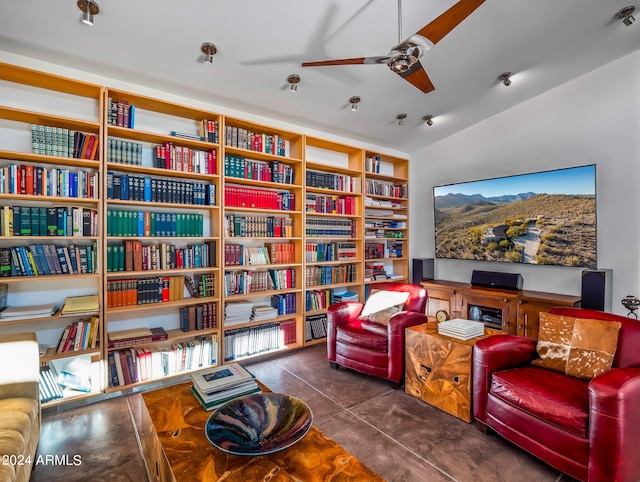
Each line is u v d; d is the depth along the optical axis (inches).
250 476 49.9
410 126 167.9
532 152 152.5
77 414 96.0
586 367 78.2
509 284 152.7
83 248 102.9
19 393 73.0
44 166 103.5
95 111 109.6
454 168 182.4
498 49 113.6
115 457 77.9
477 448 80.4
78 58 98.0
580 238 134.6
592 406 63.8
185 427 63.2
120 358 107.3
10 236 91.7
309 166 162.1
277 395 70.3
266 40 96.6
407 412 97.0
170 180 117.2
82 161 100.2
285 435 59.2
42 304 102.9
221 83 116.7
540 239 145.6
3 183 91.0
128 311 112.2
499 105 155.9
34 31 86.0
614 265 130.0
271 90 124.0
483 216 165.8
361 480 49.3
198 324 122.8
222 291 126.3
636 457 63.7
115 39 91.0
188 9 82.7
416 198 202.5
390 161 201.5
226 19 87.1
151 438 65.6
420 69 81.4
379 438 84.3
